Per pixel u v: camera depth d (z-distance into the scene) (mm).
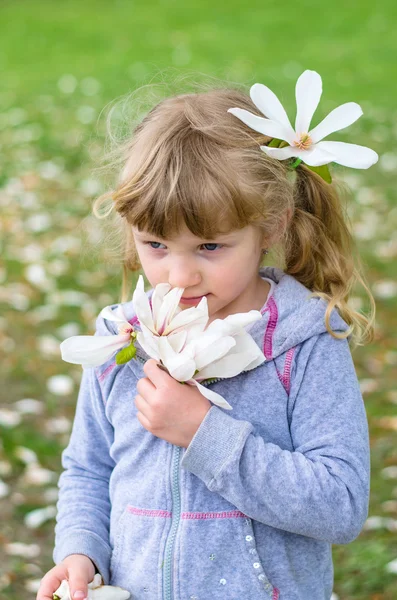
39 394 4488
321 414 1814
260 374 1853
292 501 1707
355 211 6918
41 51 14242
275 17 15969
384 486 3658
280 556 1820
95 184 7488
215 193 1717
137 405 1817
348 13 15953
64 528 1984
